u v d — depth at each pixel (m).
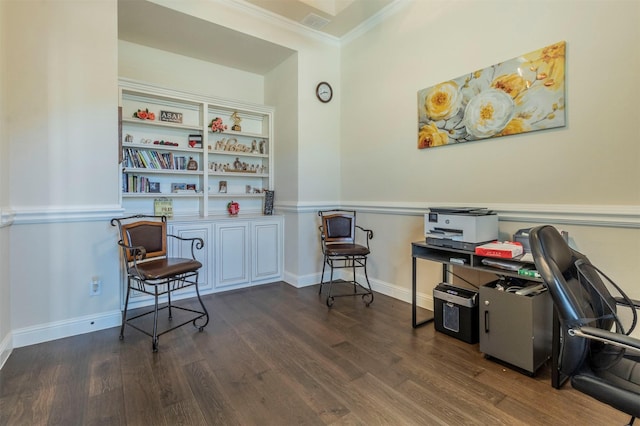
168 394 1.64
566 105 1.99
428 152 2.83
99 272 2.43
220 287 3.38
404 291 3.11
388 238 3.27
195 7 2.84
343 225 3.44
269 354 2.06
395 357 2.02
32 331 2.18
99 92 2.39
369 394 1.65
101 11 2.38
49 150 2.22
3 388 1.68
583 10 1.91
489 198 2.41
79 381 1.75
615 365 1.14
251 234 3.58
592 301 1.30
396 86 3.11
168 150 3.38
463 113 2.54
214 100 3.52
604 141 1.85
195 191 3.49
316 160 3.66
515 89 2.22
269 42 3.29
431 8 2.77
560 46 2.00
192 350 2.11
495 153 2.36
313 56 3.60
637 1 1.73
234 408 1.54
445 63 2.67
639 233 1.76
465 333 2.22
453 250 2.17
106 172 2.44
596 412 1.50
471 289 2.47
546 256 1.16
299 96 3.51
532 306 1.77
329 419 1.46
